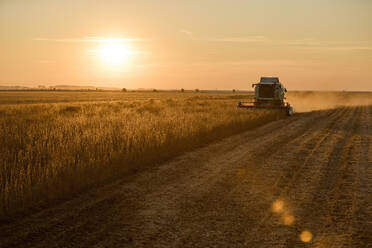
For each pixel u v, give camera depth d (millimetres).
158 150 12039
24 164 9227
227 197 7555
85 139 12086
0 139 12664
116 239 5340
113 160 9977
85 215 6359
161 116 21594
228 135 18062
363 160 11680
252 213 6570
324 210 6766
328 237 5492
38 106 36562
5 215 6316
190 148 13953
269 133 19125
